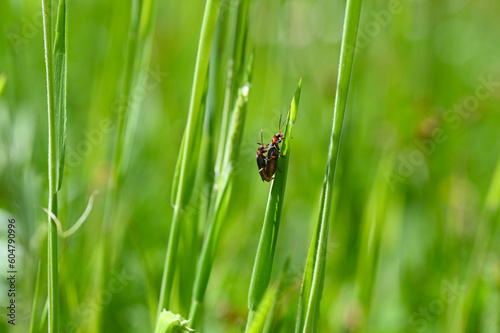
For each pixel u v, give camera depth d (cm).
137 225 67
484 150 87
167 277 49
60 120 47
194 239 50
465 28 109
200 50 47
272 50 68
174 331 47
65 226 56
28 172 55
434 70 78
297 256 65
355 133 63
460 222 63
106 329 59
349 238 60
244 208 65
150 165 74
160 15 82
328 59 70
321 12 72
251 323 48
